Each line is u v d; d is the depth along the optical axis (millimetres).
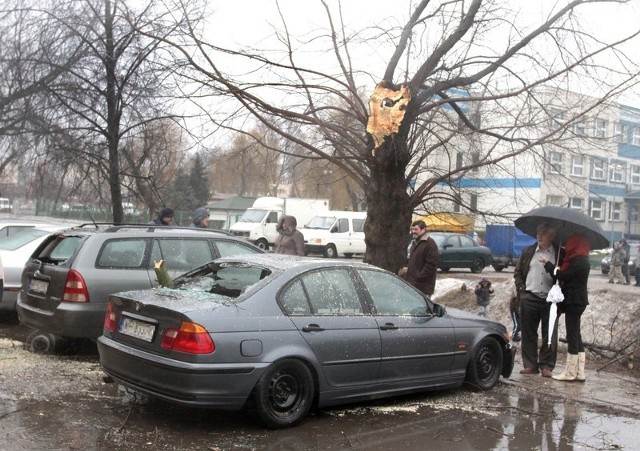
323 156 8312
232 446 4934
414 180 9078
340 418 5812
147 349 5320
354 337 5840
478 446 5242
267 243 33312
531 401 6727
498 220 8898
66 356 7613
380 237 8469
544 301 7875
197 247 8094
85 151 11812
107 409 5664
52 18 11500
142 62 11008
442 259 26859
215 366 5031
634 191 44000
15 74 11633
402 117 7758
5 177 15398
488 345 7121
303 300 5734
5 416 5285
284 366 5410
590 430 5812
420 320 6480
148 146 12375
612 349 8789
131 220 16141
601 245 7652
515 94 8031
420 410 6227
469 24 7988
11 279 9273
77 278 7227
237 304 5383
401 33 8430
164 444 4898
